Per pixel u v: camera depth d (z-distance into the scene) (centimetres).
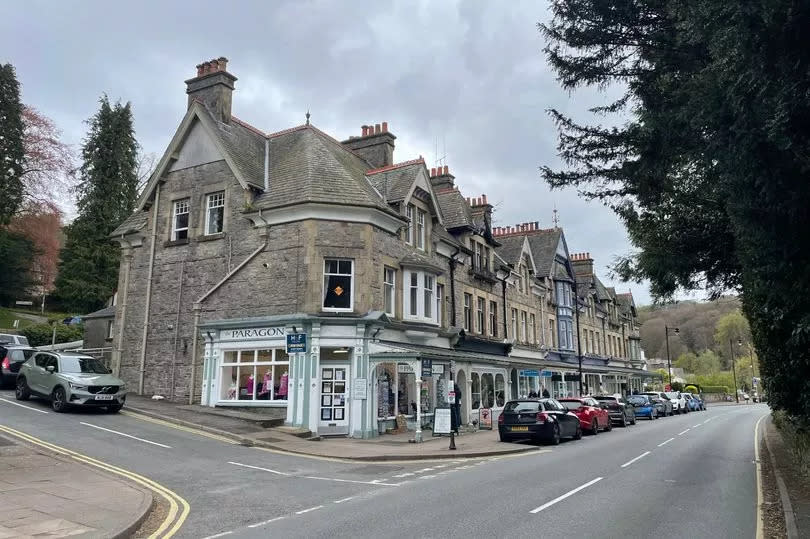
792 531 721
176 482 1077
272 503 921
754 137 666
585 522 802
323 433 1914
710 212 1285
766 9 606
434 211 2575
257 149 2447
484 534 732
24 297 4809
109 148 5131
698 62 966
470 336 2769
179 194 2395
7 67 4459
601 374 4981
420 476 1215
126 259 2548
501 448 1728
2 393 2191
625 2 1007
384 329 2116
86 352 2925
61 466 1130
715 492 1051
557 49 1114
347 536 721
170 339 2288
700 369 10631
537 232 4416
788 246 719
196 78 2478
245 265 2142
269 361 2039
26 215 4753
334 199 2050
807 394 1026
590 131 1107
